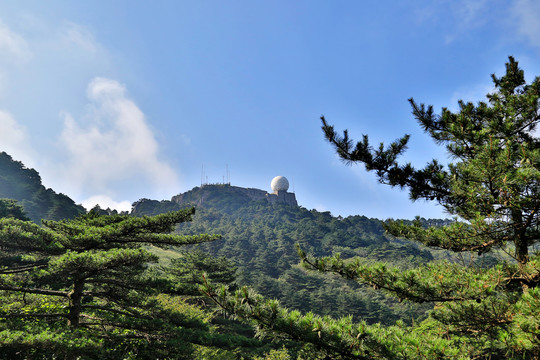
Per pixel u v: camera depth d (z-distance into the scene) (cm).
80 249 1510
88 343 1131
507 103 918
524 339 486
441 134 958
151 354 1498
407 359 518
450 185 773
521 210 631
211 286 545
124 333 1573
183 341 1617
